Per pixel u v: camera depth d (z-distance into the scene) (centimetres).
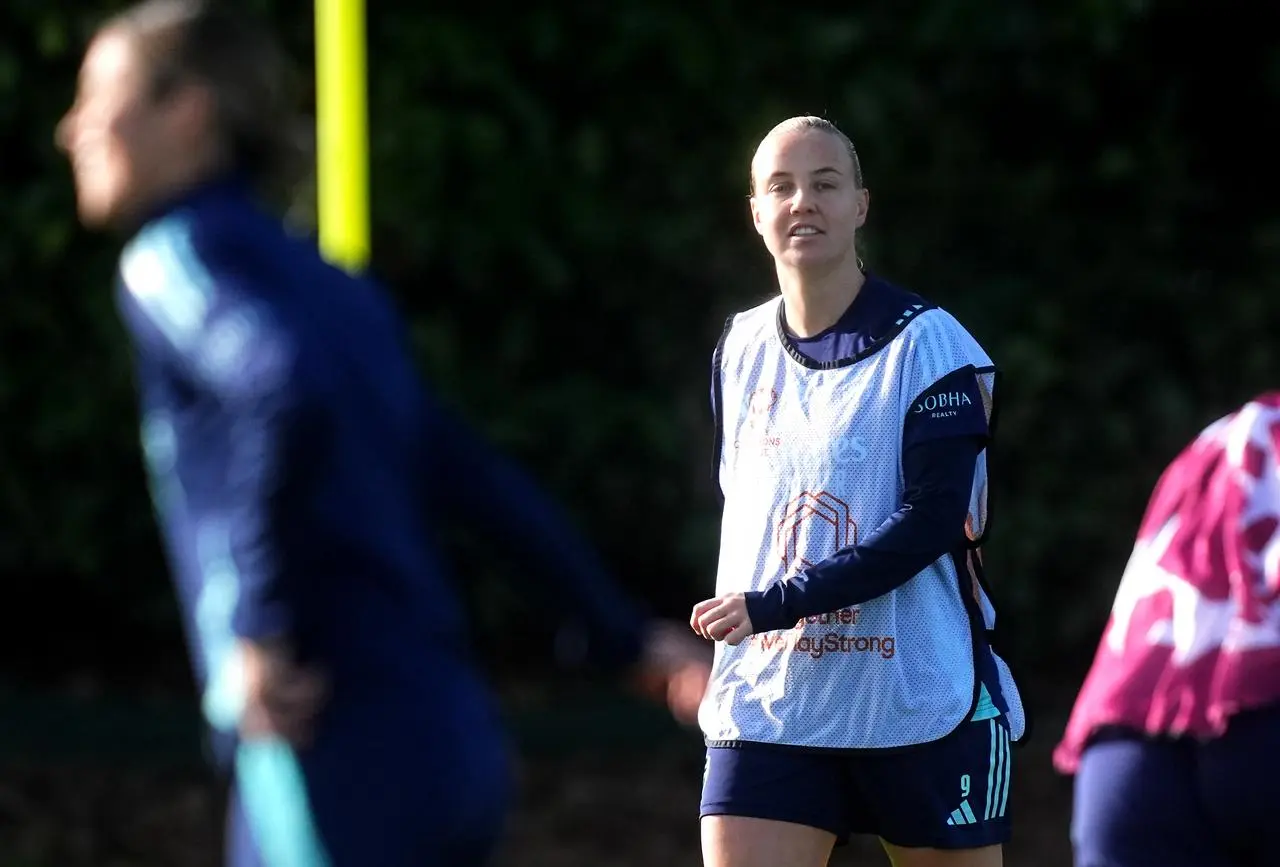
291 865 1061
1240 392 3309
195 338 1030
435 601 1090
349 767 1044
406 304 3109
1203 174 3350
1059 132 3275
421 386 1129
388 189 2930
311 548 1027
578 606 1116
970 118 3209
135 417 2991
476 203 2997
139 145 1084
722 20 3053
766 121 3075
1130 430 3247
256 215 1086
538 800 2852
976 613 1573
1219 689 1367
